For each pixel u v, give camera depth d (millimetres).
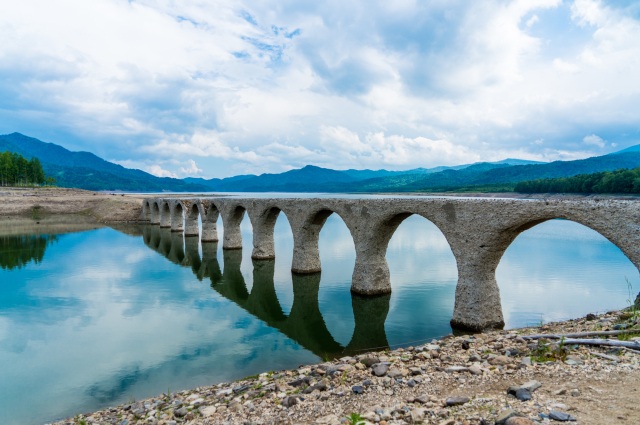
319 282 35031
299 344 21672
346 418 8742
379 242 29312
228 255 49500
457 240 22344
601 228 16469
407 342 21109
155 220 84375
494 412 7766
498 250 21078
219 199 55062
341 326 24500
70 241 60969
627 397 7789
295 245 38688
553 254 44156
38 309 28375
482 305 21375
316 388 11242
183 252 52250
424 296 29422
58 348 21406
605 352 10516
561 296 27781
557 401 7930
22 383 17391
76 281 37000
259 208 44562
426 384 10195
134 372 18312
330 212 35406
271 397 11430
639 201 15938
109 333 23703
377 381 10922
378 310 26594
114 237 65750
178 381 17266
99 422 12688
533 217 18719
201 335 23312
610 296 27609
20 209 99500
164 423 11023
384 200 27234
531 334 13680
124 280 37531
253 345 21625
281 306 28891
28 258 47688
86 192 141625
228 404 11703
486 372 10344
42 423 14227
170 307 29203
